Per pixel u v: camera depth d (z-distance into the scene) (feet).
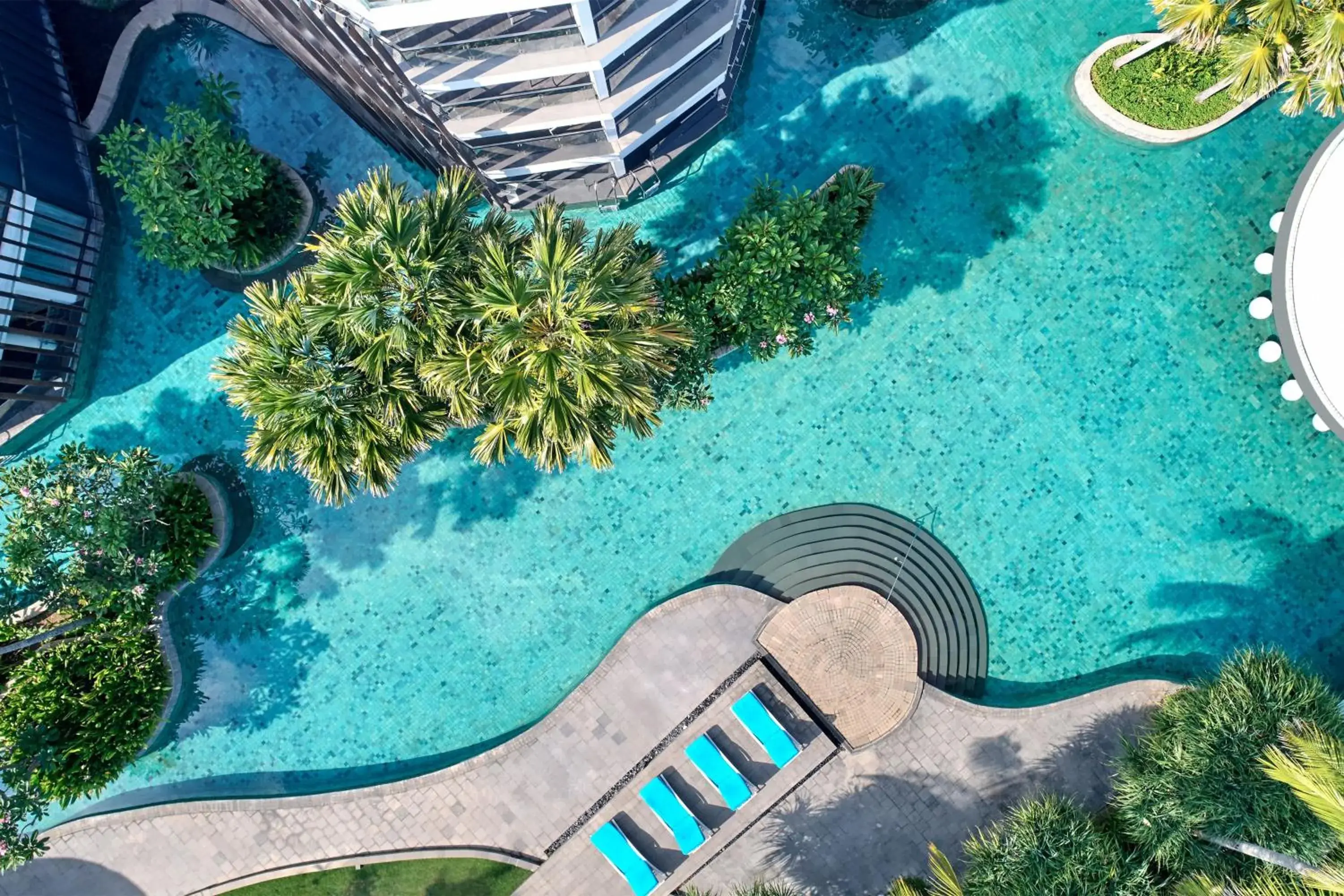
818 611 82.64
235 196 74.13
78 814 83.41
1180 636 83.46
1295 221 76.84
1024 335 83.10
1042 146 82.69
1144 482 82.94
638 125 71.41
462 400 57.62
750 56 82.89
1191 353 82.53
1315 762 58.90
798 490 84.02
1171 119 79.25
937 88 82.99
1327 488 82.33
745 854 83.56
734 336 76.48
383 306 54.29
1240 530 82.84
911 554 83.66
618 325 55.67
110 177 83.87
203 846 83.25
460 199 57.98
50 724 73.51
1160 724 75.92
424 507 84.02
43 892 82.43
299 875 84.12
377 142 83.82
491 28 50.80
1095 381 82.94
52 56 80.23
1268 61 62.13
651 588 84.12
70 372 81.56
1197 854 71.31
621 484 83.97
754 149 83.76
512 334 52.49
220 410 84.17
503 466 83.82
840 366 83.35
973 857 76.84
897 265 83.25
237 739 84.23
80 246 80.94
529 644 84.23
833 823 83.20
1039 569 83.66
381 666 84.23
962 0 82.48
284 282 84.02
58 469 72.23
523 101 61.62
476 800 83.51
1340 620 82.43
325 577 84.02
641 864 81.15
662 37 60.08
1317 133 81.41
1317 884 58.75
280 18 60.80
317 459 58.70
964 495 83.66
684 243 84.12
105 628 76.18
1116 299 82.89
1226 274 82.43
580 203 82.89
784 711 82.48
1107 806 80.53
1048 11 82.17
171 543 78.59
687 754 81.20
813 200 74.84
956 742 82.53
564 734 83.25
